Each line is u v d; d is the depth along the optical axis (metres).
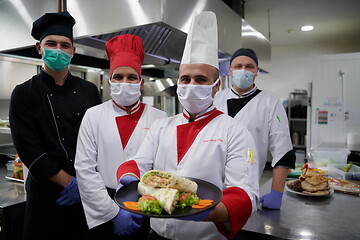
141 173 1.02
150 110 1.43
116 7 1.65
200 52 0.95
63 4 1.81
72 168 1.46
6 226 1.45
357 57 3.14
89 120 1.32
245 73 1.52
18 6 1.98
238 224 0.80
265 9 3.41
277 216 1.22
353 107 3.21
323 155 2.22
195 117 1.05
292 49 5.43
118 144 1.31
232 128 1.00
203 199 0.82
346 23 3.97
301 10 3.44
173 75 3.53
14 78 2.31
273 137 1.49
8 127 2.13
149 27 2.05
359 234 1.04
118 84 1.26
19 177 1.88
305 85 5.37
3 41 2.10
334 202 1.41
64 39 1.38
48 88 1.45
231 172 0.92
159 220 1.06
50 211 1.40
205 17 0.97
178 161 1.01
